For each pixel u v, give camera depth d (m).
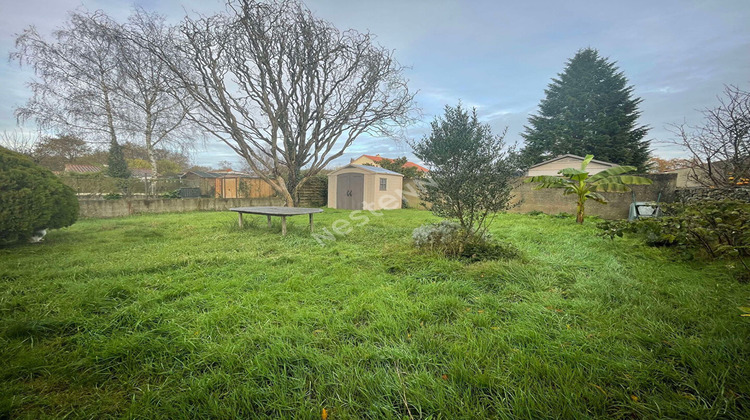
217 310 2.41
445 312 2.42
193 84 10.55
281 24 10.27
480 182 4.34
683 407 1.30
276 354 1.79
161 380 1.61
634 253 4.35
